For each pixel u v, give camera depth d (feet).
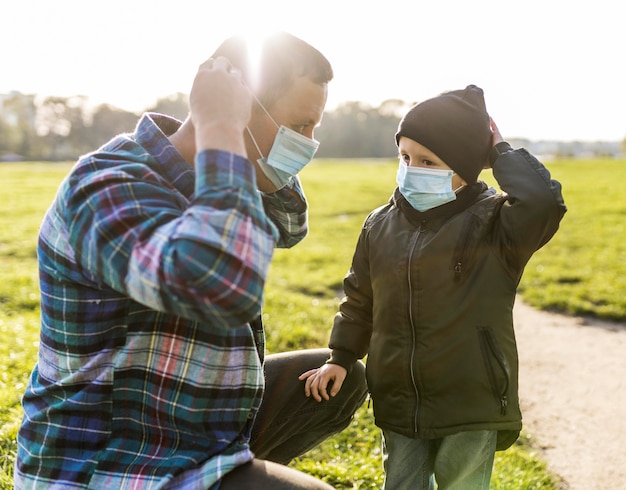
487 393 8.10
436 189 8.45
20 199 70.49
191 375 6.16
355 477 11.24
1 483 9.74
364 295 9.23
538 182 7.97
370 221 9.36
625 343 21.62
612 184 93.25
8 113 283.59
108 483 5.97
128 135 6.71
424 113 8.57
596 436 14.49
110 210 5.67
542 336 22.43
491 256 8.18
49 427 6.25
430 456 8.65
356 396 9.31
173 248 5.27
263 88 6.52
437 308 8.24
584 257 35.88
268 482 5.98
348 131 312.91
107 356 6.15
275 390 8.54
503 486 11.15
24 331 18.44
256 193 5.77
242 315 5.49
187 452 6.13
